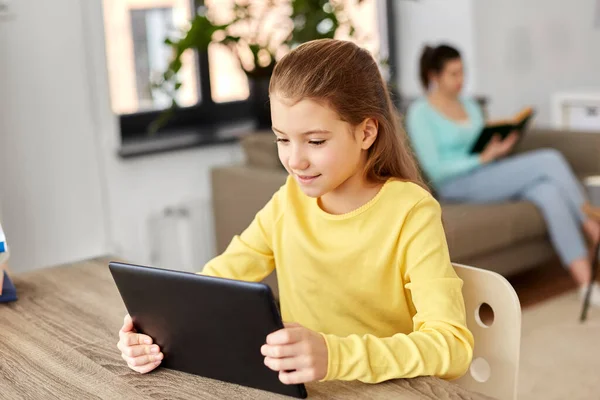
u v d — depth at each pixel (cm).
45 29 296
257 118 369
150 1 351
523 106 445
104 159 316
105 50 313
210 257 348
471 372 120
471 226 291
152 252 334
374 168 117
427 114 328
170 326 101
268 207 129
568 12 421
